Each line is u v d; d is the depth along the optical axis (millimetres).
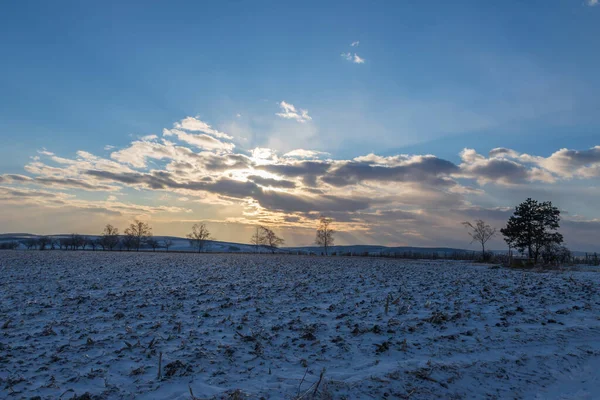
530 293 16734
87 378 7840
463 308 13680
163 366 8461
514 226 55875
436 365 8211
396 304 14797
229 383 7559
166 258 61594
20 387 7383
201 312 13992
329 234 113438
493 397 7250
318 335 10797
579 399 7223
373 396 6934
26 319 13125
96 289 20344
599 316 12344
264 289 19766
